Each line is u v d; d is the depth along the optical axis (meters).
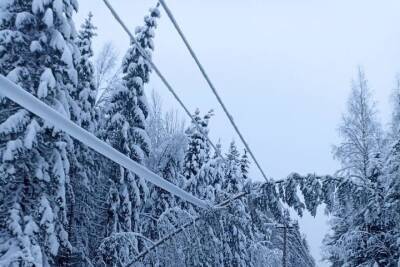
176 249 10.49
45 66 12.54
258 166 9.91
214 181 21.92
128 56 17.66
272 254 19.34
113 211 16.45
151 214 18.55
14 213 11.61
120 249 11.86
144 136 17.16
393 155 10.89
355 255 12.77
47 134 12.71
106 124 17.75
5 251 11.23
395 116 19.86
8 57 12.46
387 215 10.64
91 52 18.88
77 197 17.41
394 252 11.53
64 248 14.77
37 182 12.45
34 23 12.37
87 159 17.50
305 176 10.30
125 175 16.86
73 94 16.86
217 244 10.78
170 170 19.69
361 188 10.19
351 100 21.41
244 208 13.29
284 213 11.37
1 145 12.04
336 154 20.50
